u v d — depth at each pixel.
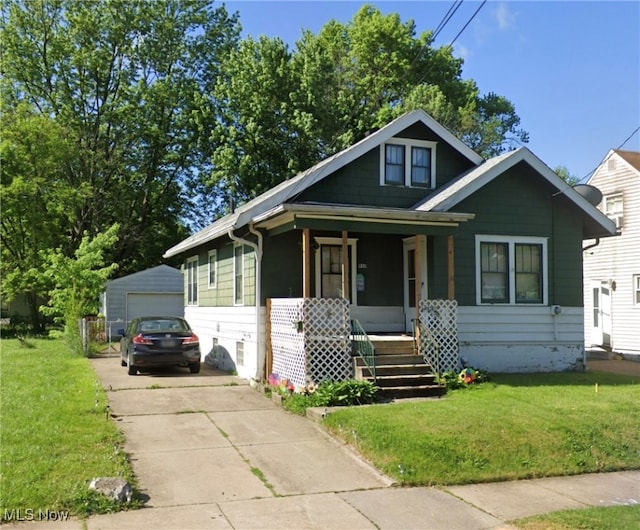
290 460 7.69
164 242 39.62
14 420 8.73
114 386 12.84
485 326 14.09
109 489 6.08
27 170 29.02
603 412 9.39
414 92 30.28
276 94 31.03
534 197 14.70
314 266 14.33
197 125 34.84
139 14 35.91
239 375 14.73
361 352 11.81
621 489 6.97
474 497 6.59
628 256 21.12
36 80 34.94
